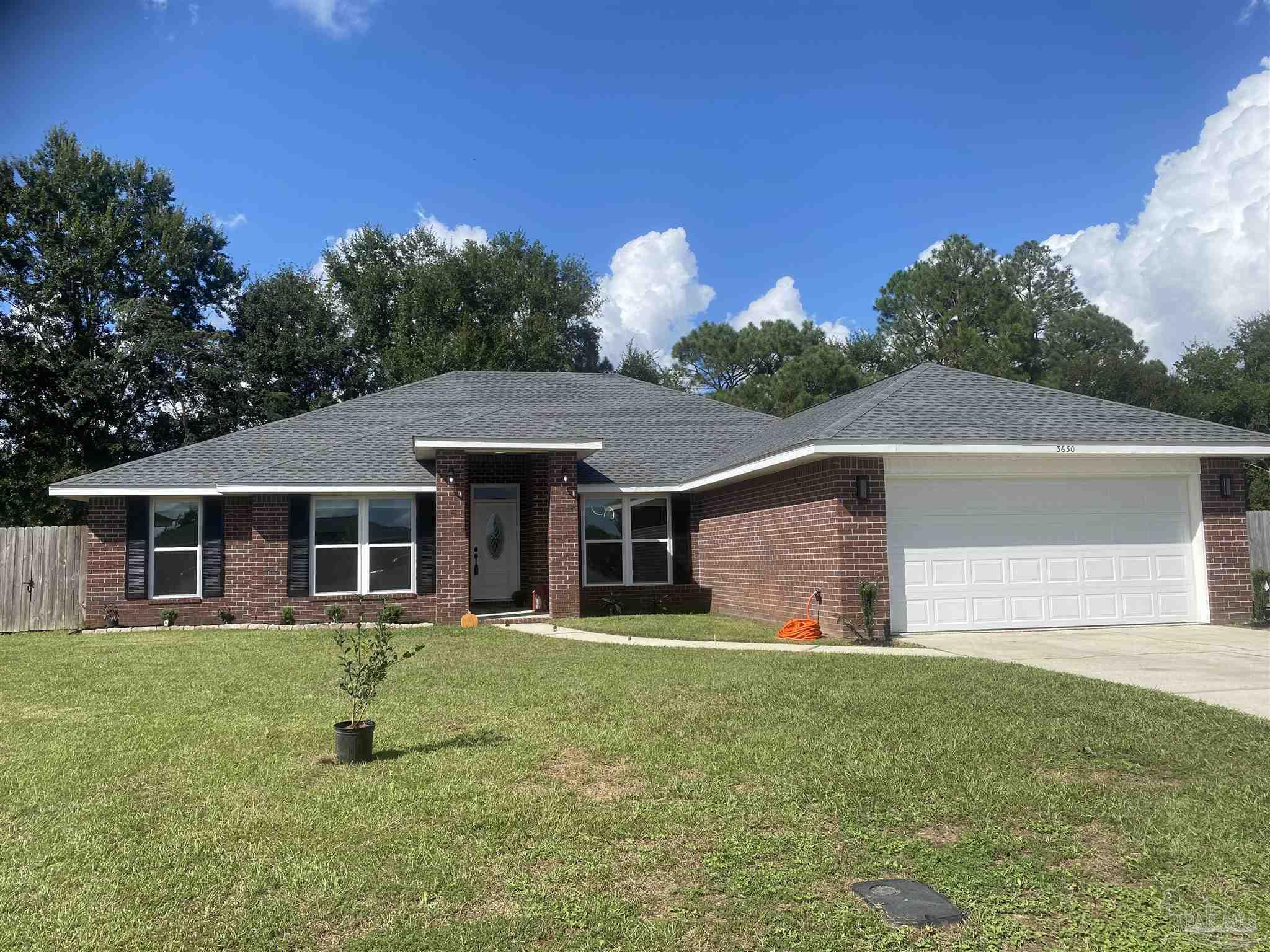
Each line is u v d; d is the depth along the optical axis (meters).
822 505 13.59
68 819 5.25
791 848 4.68
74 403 33.19
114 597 17.23
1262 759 6.12
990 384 16.16
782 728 7.18
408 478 17.42
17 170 34.28
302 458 18.23
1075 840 4.77
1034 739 6.70
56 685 10.02
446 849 4.71
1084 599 13.89
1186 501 14.34
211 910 4.02
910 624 13.39
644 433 21.56
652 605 19.06
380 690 9.28
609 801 5.48
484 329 43.12
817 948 3.65
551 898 4.12
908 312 48.78
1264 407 40.62
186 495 17.45
